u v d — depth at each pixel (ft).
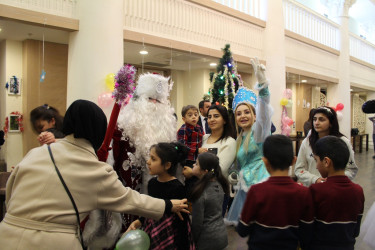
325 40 37.70
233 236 11.04
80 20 15.47
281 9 27.14
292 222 4.99
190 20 21.09
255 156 8.94
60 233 4.35
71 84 15.84
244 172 8.89
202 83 29.22
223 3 24.43
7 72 18.92
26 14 14.05
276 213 4.92
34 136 19.07
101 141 5.34
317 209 5.31
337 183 5.37
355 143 45.19
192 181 7.75
